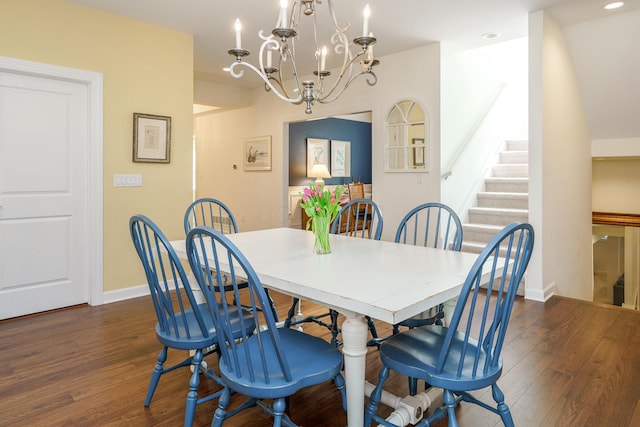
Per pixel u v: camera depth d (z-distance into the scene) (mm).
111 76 3504
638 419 1845
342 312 1462
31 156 3195
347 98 5078
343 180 8930
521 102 6258
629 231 5945
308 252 2096
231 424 1831
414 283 1506
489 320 3102
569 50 4027
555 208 3891
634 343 2688
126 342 2703
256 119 6344
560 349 2596
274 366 1474
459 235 2379
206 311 2029
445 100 4414
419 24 3750
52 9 3172
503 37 4090
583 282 4785
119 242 3611
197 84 5867
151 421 1836
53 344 2664
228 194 6980
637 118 4332
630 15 3523
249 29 3867
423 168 4418
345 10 3422
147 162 3742
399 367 1484
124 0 3250
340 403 2016
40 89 3219
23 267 3191
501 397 1546
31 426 1782
